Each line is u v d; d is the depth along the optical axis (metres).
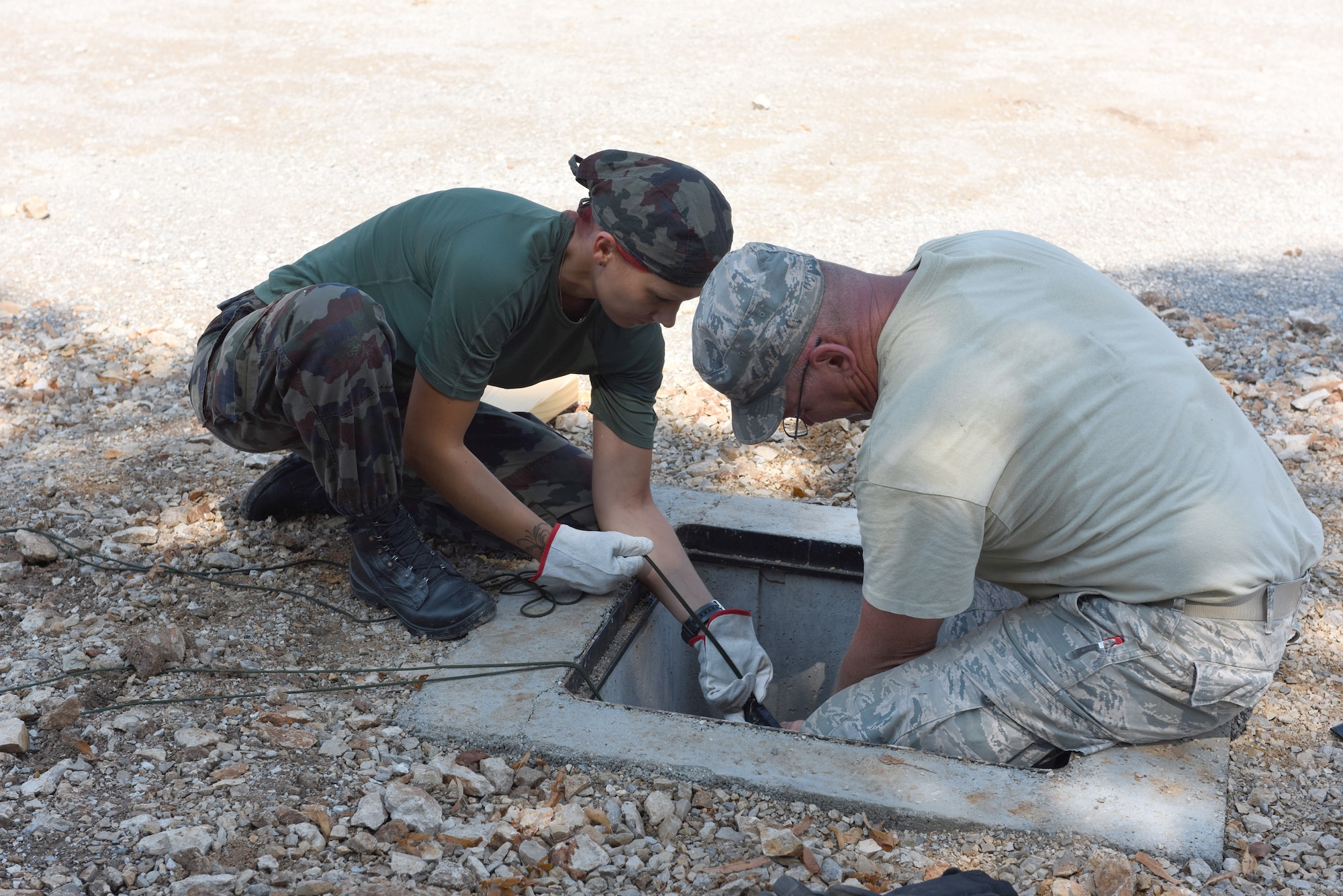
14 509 3.08
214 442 3.54
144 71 8.59
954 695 2.23
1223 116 7.96
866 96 8.11
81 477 3.29
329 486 2.46
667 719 2.30
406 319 2.56
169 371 4.18
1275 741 2.35
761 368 2.14
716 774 2.16
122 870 1.89
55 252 5.43
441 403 2.46
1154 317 2.22
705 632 2.69
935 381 2.00
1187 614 2.07
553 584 2.73
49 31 9.71
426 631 2.58
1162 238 5.84
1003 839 2.05
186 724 2.28
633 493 2.84
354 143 7.08
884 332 2.11
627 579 2.69
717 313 2.12
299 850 1.97
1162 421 2.06
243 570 2.84
